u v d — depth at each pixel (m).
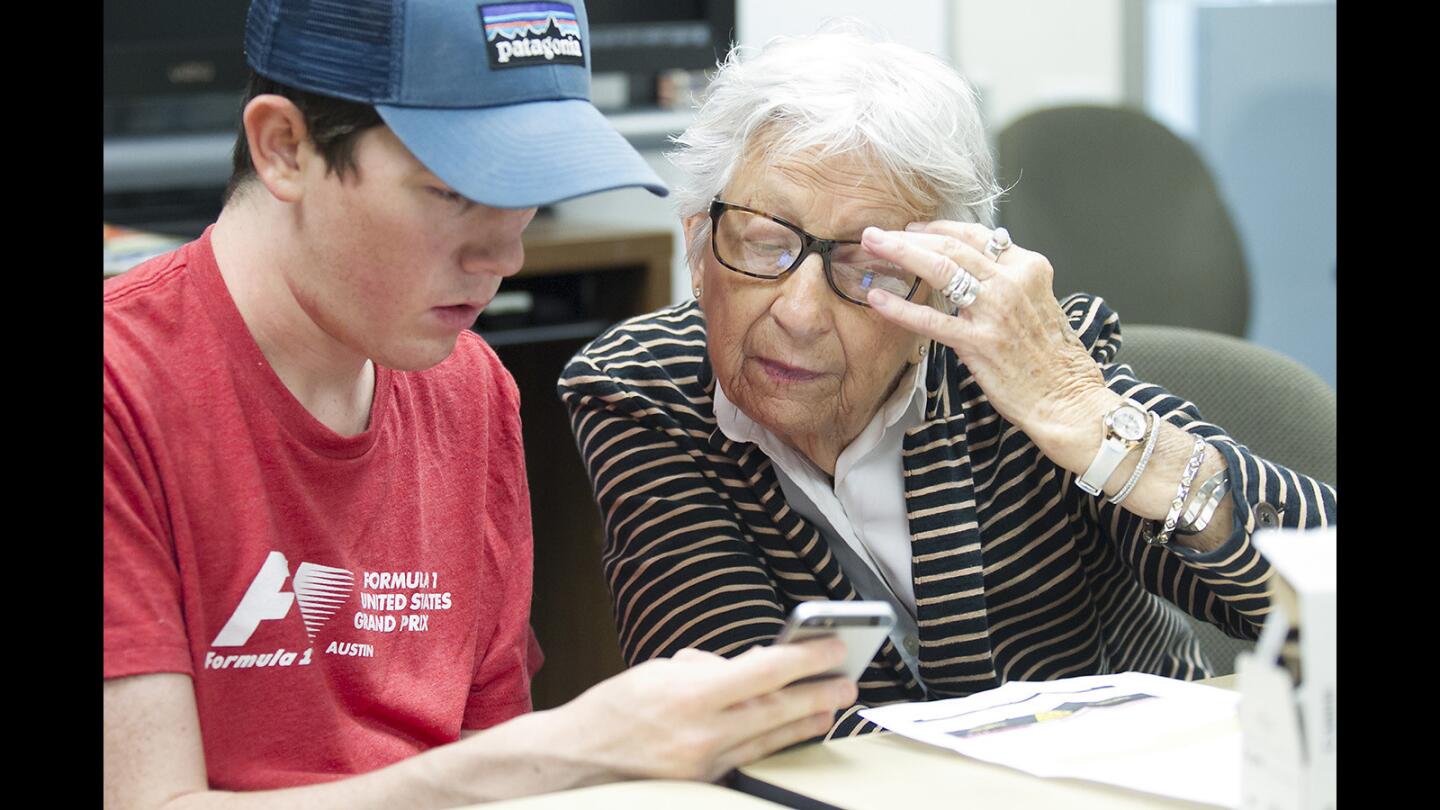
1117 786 0.98
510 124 1.04
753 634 1.30
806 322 1.26
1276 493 1.31
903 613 1.43
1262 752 0.85
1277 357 1.79
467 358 1.33
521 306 2.69
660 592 1.34
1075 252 3.18
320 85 1.02
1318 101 4.43
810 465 1.40
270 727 1.11
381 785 1.01
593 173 1.04
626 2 3.00
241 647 1.09
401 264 1.05
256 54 1.06
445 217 1.05
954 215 1.34
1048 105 3.23
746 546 1.37
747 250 1.29
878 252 1.26
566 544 2.81
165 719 1.01
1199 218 3.23
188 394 1.07
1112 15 4.16
